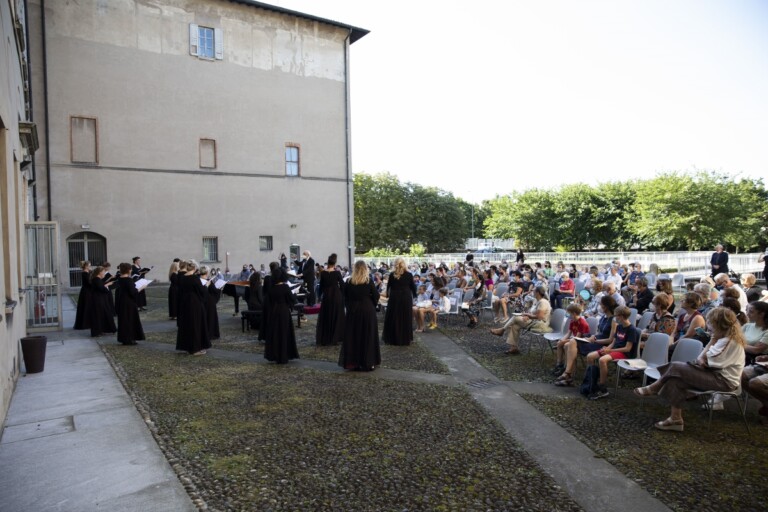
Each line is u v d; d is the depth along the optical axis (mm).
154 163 25312
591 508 3752
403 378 7488
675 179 39062
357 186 52062
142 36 25047
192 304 9109
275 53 29062
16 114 10336
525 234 52562
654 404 6309
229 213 27484
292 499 3844
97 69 23891
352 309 7914
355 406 6113
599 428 5430
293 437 5098
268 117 28797
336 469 4371
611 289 9500
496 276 17047
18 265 9016
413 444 4941
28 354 7613
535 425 5508
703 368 5324
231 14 27594
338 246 31281
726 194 37969
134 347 9852
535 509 3734
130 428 5301
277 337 8398
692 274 24922
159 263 25422
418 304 12023
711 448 4902
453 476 4258
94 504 3711
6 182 7188
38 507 3668
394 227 51094
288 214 29438
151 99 25266
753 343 6141
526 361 8641
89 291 11945
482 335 11234
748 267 27203
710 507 3771
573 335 7539
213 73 27047
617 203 49344
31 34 22344
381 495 3922
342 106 31469
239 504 3756
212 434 5164
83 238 23750
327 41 30875
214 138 27078
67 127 23156
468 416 5777
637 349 6758
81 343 10250
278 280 8484
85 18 23609
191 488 3979
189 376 7551
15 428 5301
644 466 4484
